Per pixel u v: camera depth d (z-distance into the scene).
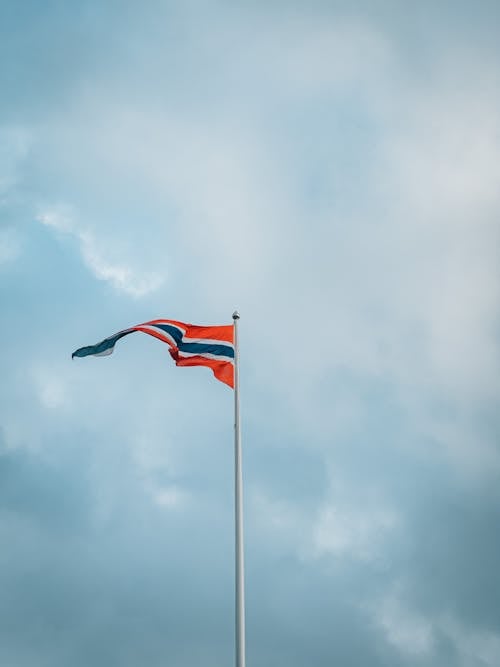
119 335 33.78
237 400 31.19
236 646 25.59
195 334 33.12
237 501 28.72
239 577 26.97
